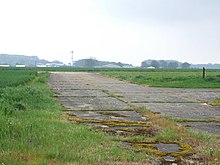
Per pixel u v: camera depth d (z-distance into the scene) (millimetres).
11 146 9250
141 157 8953
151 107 20234
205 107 20734
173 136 11531
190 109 19703
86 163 8234
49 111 16906
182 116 16953
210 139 11438
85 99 24109
